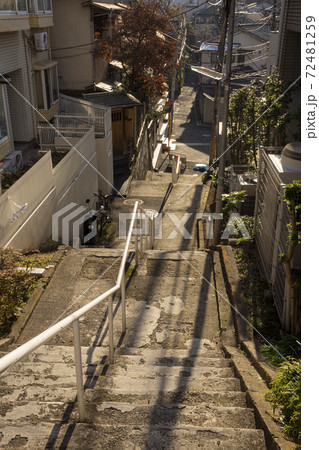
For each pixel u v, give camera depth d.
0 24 12.29
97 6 21.34
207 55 48.34
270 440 3.02
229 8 10.47
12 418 3.30
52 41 21.86
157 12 24.48
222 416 3.49
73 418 3.31
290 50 14.38
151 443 3.00
